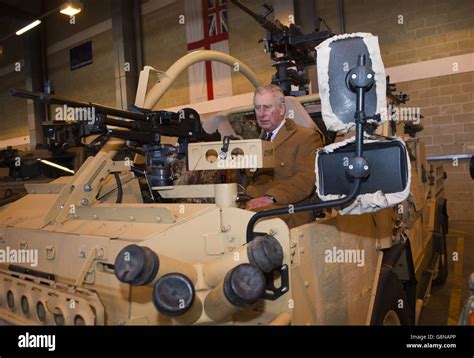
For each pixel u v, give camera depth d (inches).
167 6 406.6
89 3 469.7
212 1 374.6
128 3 422.6
